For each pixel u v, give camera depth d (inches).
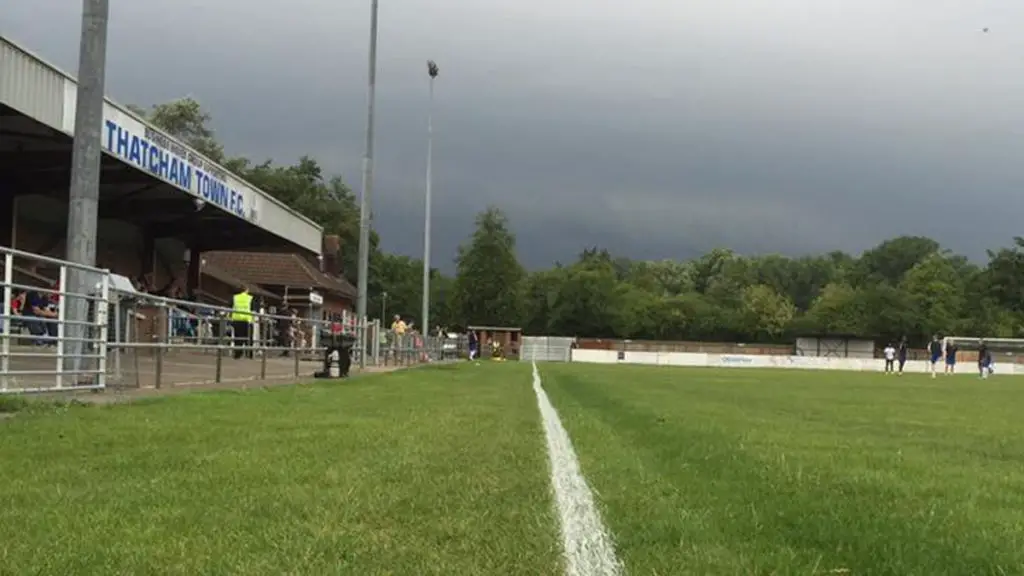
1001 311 4488.2
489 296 3454.7
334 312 2511.1
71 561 152.3
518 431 388.2
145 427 358.6
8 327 467.5
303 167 3432.6
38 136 810.2
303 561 155.0
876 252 6161.4
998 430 508.4
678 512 207.6
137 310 593.6
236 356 765.3
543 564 159.3
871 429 489.7
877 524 201.9
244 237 1449.3
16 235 1051.3
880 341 3939.5
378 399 581.3
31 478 233.5
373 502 207.9
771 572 157.2
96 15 578.2
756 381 1274.6
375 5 1261.1
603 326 3946.9
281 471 250.2
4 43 657.6
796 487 252.8
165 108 2837.1
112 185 1056.2
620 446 343.0
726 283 5551.2
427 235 2004.2
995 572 165.6
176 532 174.4
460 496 220.2
